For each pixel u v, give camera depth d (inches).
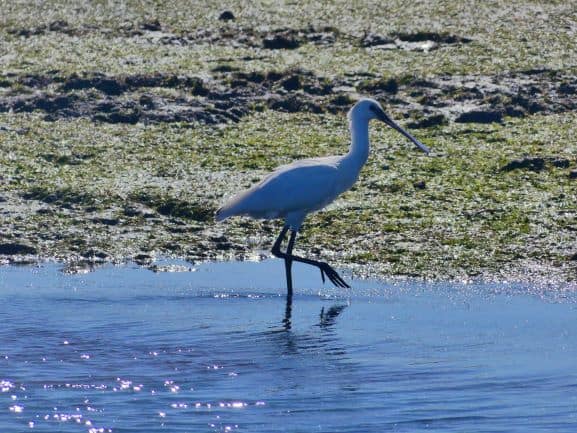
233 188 847.1
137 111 1025.5
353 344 541.6
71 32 1384.1
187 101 1061.8
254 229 784.3
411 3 1536.7
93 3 1551.4
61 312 600.4
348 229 769.6
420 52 1278.3
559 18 1443.2
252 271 703.1
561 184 853.2
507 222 772.6
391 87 1119.6
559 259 706.8
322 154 935.7
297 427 435.5
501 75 1164.5
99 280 674.2
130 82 1103.6
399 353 526.6
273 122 1029.8
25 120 1007.0
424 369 501.7
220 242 761.0
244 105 1067.3
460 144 957.8
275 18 1449.3
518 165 890.1
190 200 818.2
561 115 1052.5
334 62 1227.2
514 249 725.9
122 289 653.3
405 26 1391.5
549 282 665.6
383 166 890.7
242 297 638.5
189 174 878.4
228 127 1008.9
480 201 815.1
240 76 1143.0
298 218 662.5
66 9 1517.0
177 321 584.1
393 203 812.0
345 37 1349.7
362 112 692.1
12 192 827.4
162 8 1519.4
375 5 1530.5
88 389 479.8
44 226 773.3
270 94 1101.1
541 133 990.4
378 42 1322.6
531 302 621.9
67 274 687.7
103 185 846.5
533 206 802.8
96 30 1392.7
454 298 631.8
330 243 750.5
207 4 1544.0
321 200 665.0
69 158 908.0
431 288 656.4
